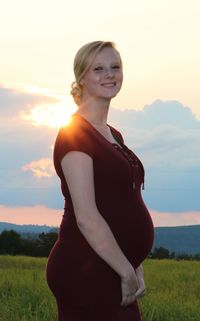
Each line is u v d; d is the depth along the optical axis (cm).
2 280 1741
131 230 423
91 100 437
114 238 406
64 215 429
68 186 414
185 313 1069
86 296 416
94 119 436
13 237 6844
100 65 430
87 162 413
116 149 429
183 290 1559
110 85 432
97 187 418
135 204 427
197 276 2134
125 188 424
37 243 6838
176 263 3198
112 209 420
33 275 1844
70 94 445
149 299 1230
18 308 1105
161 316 1033
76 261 418
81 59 433
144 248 430
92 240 404
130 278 406
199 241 12712
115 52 436
